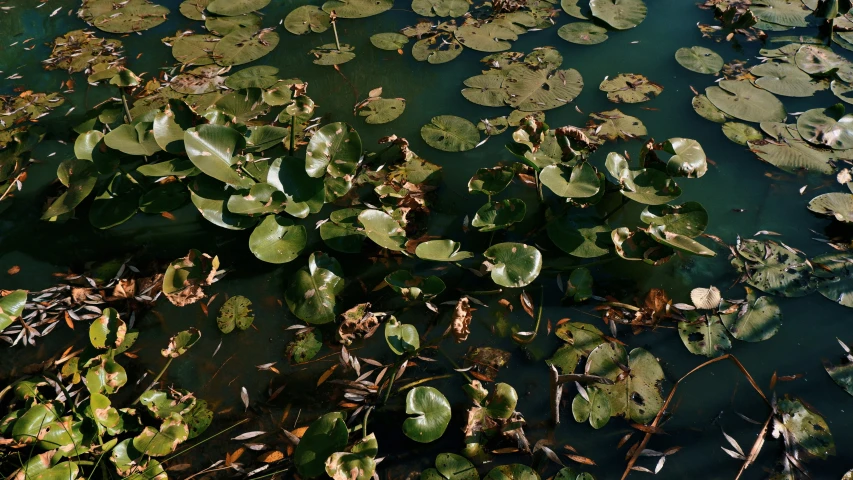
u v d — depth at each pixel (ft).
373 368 11.66
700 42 19.29
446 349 11.87
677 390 11.03
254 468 10.19
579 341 11.73
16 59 19.43
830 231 13.57
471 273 13.24
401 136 16.34
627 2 20.54
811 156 15.01
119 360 11.91
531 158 13.66
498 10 20.54
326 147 14.01
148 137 14.14
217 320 12.50
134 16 21.02
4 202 15.01
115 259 13.73
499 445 10.36
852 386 10.94
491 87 17.52
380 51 19.40
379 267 13.37
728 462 10.06
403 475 10.08
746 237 13.52
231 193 13.51
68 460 9.89
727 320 11.92
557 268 13.20
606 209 14.35
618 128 15.98
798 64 17.92
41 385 11.43
